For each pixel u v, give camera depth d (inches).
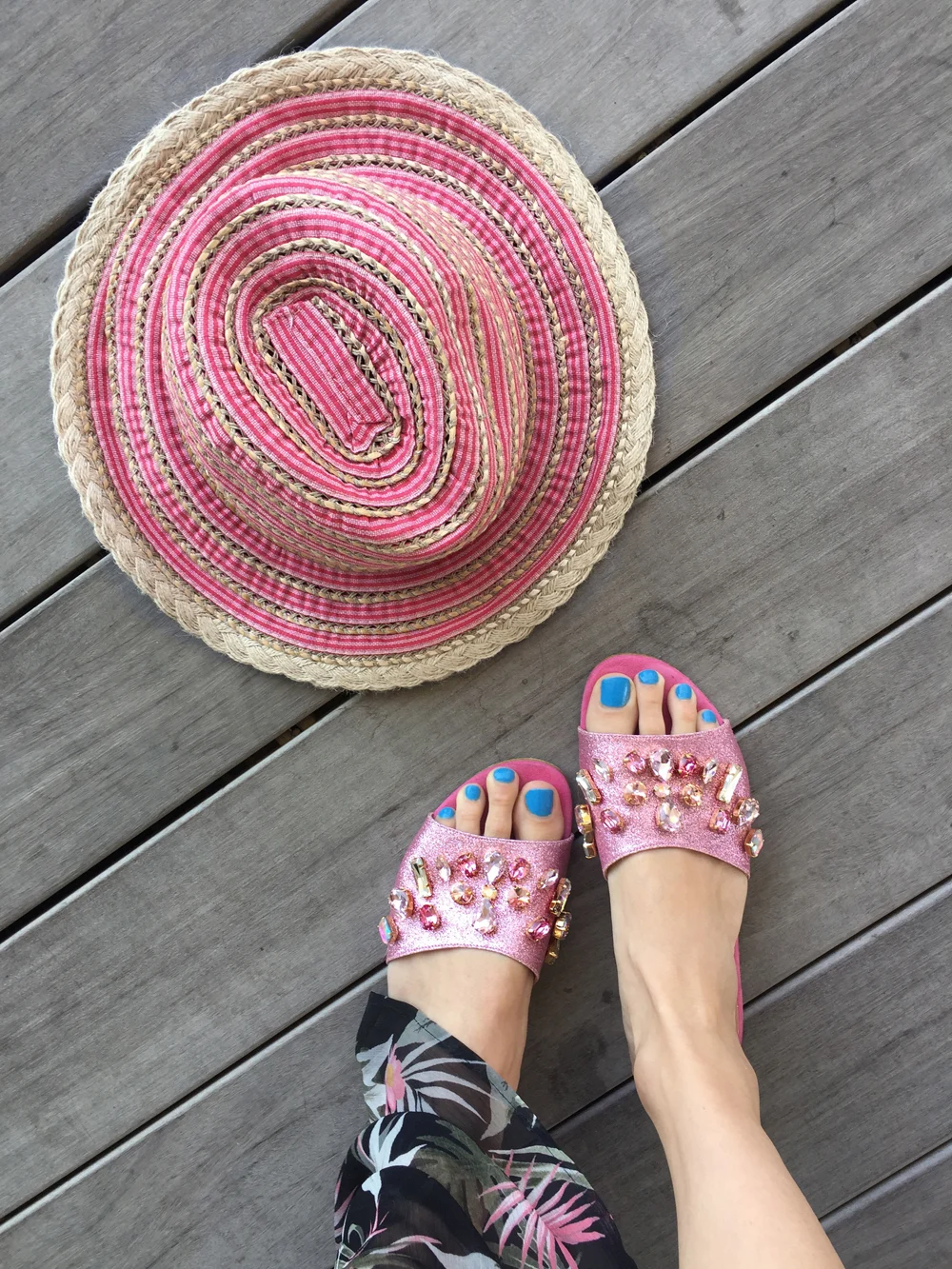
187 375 22.7
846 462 28.6
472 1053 26.2
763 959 30.0
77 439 26.8
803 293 28.1
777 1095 30.2
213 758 30.1
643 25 27.3
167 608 28.0
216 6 27.6
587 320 26.9
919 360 28.2
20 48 27.7
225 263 22.4
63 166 28.2
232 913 30.5
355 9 27.8
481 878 28.6
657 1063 25.6
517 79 27.7
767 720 29.5
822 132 27.5
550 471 27.4
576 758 30.1
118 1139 31.1
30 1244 31.2
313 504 23.0
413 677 28.5
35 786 30.0
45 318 28.6
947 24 26.9
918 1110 30.0
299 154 26.3
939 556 28.7
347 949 30.5
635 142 27.9
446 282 22.1
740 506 28.9
